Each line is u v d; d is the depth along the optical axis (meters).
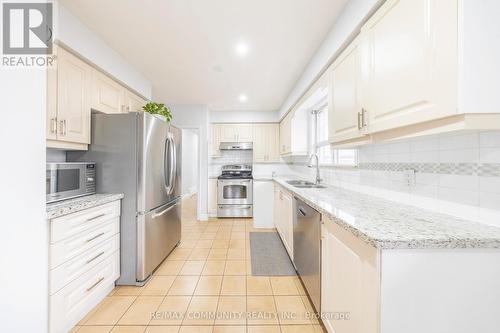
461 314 0.90
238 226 4.28
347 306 1.18
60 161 2.16
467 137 1.15
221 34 2.12
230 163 5.32
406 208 1.48
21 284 1.05
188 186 7.97
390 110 1.17
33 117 1.11
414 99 1.01
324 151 3.45
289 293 2.06
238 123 5.09
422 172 1.43
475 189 1.12
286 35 2.13
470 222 1.13
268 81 3.34
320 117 3.64
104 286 1.93
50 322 1.41
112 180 2.18
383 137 1.31
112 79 2.46
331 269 1.39
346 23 1.70
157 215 2.44
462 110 0.82
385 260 0.90
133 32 2.08
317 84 2.51
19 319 1.04
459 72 0.82
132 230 2.18
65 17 1.76
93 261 1.80
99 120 2.18
